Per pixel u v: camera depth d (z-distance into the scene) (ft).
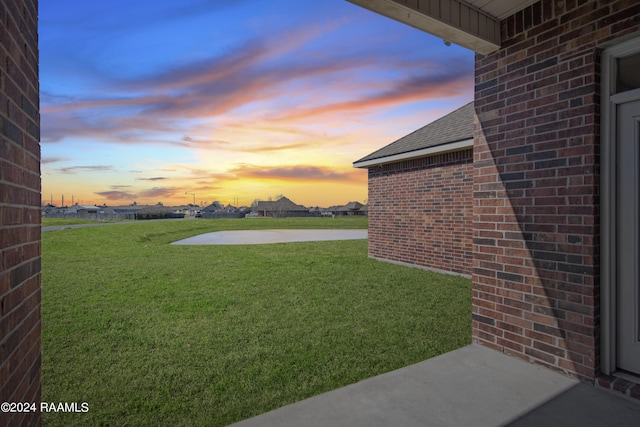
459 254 27.68
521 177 12.28
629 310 10.35
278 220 139.64
